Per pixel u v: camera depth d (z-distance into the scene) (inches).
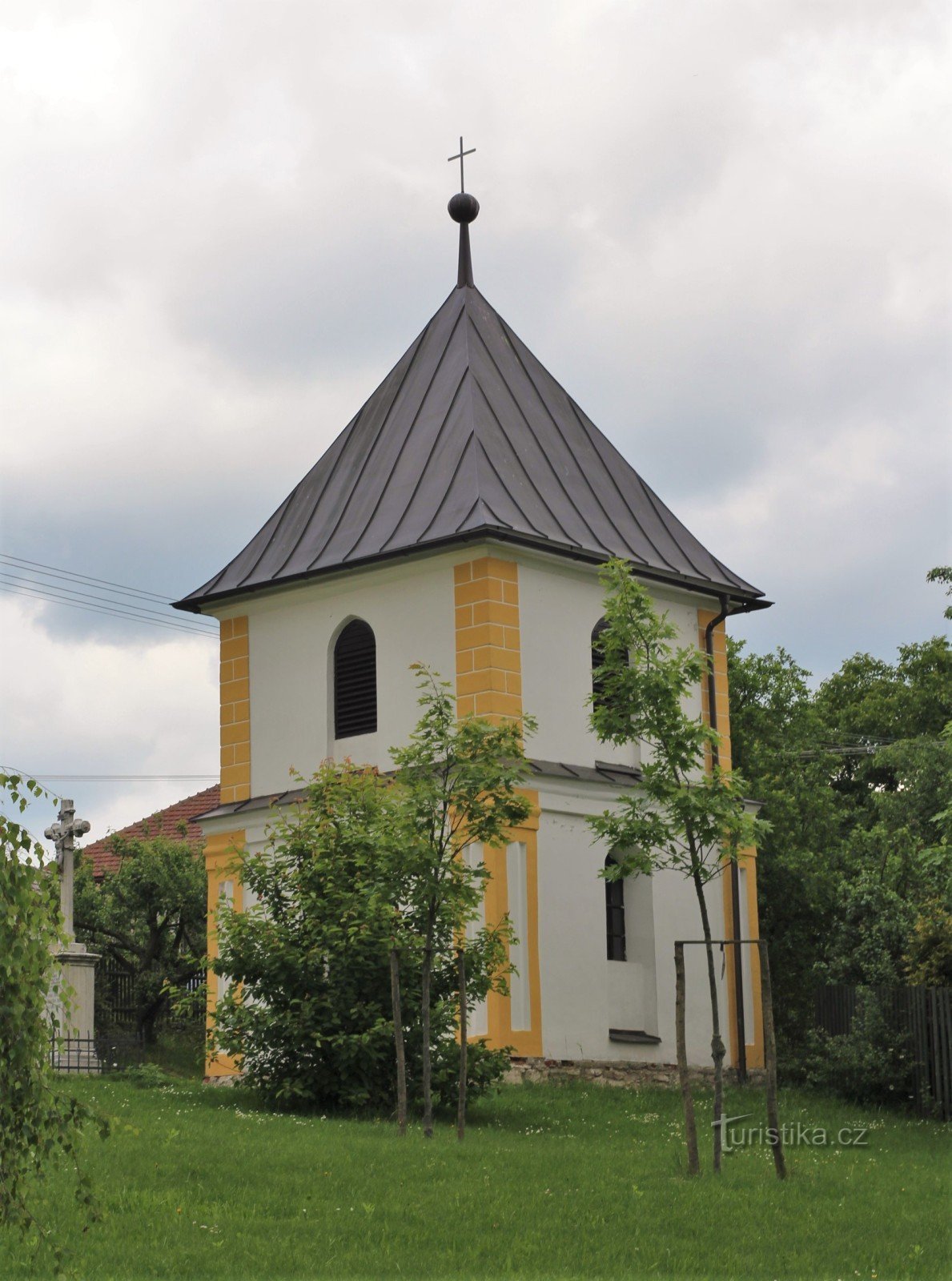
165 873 1542.8
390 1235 577.3
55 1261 514.0
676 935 1160.2
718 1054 728.3
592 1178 687.1
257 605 1226.6
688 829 728.3
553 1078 1058.7
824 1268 553.6
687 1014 1159.0
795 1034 1357.0
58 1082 956.6
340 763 1164.5
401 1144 753.6
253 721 1216.8
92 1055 1136.8
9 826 441.7
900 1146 862.5
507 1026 1045.2
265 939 916.6
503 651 1100.5
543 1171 700.7
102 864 1786.4
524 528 1112.2
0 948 433.1
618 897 1153.4
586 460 1253.7
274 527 1255.5
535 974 1067.3
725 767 1240.2
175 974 1539.1
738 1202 645.9
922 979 1049.5
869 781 2026.3
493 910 1053.8
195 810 1804.9
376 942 892.0
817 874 1375.5
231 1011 915.4
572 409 1294.3
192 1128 786.8
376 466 1224.2
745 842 737.6
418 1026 897.5
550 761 1112.8
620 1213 620.7
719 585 1229.1
